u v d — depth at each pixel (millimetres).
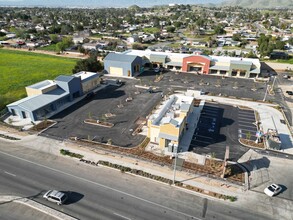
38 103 53094
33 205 30281
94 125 49906
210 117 54062
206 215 29141
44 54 118812
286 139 45844
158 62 91188
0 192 32281
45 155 40156
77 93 63844
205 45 135875
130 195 32125
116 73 84375
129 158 39531
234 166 37938
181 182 34438
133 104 60344
